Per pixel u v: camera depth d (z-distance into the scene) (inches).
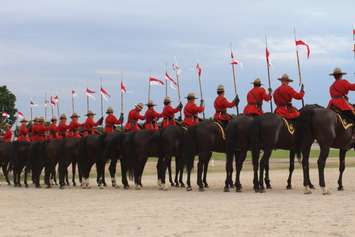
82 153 1343.5
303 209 768.9
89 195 1112.2
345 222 650.8
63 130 1515.7
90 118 1439.5
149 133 1216.8
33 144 1472.7
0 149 1611.7
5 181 1849.2
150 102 1288.1
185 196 1013.8
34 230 649.6
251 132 1051.3
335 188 1140.5
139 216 742.5
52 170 1566.2
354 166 2181.3
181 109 1249.4
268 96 1108.5
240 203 857.5
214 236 581.6
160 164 1240.8
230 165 1096.8
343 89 1017.5
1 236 611.2
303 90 1059.9
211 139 1105.4
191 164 1131.3
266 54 1187.3
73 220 722.2
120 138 1302.9
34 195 1146.7
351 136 1022.4
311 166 2165.4
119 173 2086.6
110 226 663.8
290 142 1063.0
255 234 587.8
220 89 1135.0
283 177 1525.6
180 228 636.7
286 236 574.2
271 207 799.1
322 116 979.3
